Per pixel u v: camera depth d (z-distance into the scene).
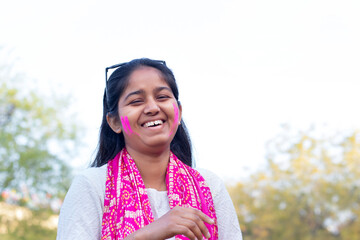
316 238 26.27
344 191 26.02
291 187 26.86
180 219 1.70
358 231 25.59
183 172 2.14
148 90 2.06
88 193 1.97
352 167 25.94
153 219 1.97
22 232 19.83
